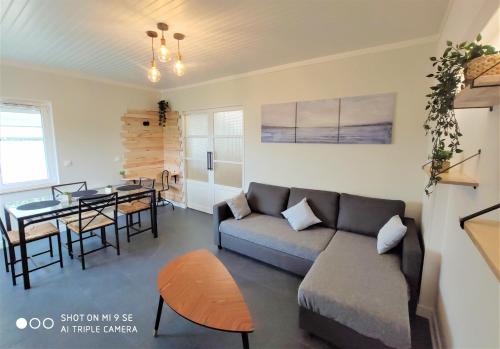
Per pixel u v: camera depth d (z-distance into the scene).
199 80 4.39
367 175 2.96
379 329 1.52
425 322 2.00
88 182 4.24
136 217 4.57
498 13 1.11
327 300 1.70
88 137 4.19
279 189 3.48
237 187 4.32
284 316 2.10
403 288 1.79
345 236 2.68
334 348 1.77
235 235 3.05
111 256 3.09
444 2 1.83
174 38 2.52
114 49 2.85
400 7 1.92
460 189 1.56
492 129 1.13
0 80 3.24
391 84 2.69
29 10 1.99
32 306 2.18
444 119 1.52
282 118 3.51
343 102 2.99
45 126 3.75
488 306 1.02
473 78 0.95
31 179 3.67
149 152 5.16
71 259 3.00
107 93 4.39
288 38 2.52
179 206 5.30
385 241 2.26
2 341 1.82
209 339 1.86
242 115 4.05
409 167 2.70
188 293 1.74
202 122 4.71
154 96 5.16
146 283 2.53
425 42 2.47
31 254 3.11
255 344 1.81
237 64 3.41
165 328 1.96
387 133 2.76
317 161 3.30
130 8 1.95
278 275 2.71
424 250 2.16
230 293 1.75
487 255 0.65
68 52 2.96
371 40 2.57
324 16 2.06
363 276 1.92
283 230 2.89
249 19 2.12
